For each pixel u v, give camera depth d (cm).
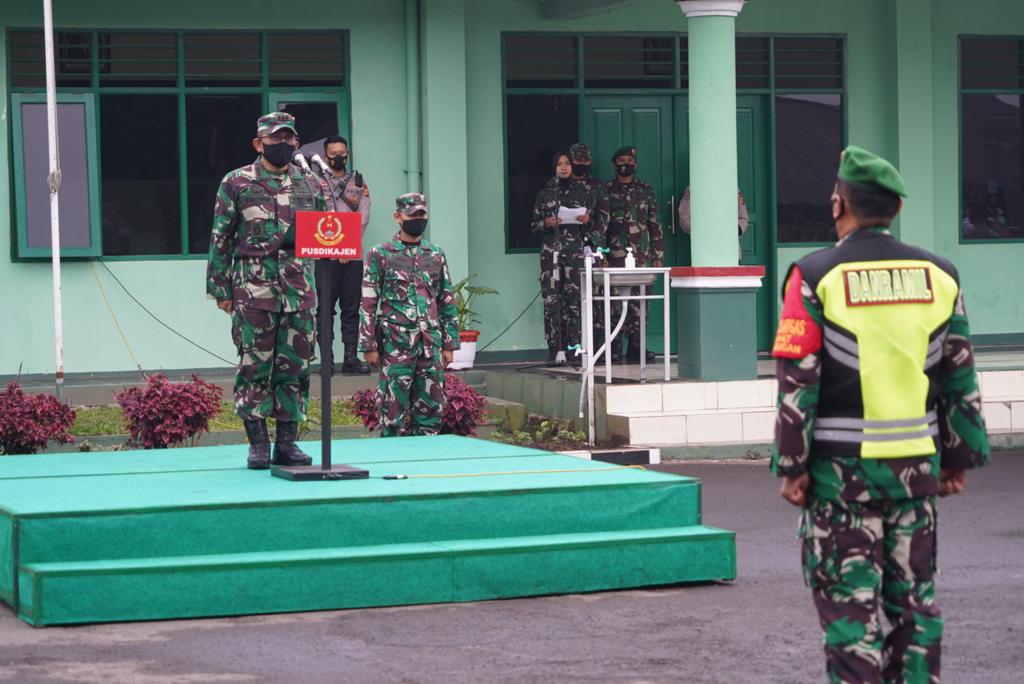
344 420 1468
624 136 1811
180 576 786
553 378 1559
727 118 1520
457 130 1714
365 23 1717
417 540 853
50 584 768
